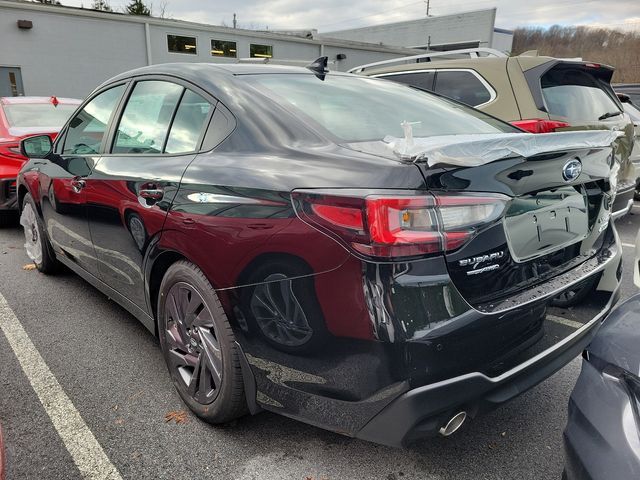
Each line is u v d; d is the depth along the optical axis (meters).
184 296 2.31
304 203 1.72
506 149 1.77
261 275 1.84
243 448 2.15
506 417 2.41
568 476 1.47
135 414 2.37
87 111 3.35
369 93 2.67
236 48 20.36
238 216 1.90
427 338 1.55
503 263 1.77
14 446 2.14
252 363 1.96
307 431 2.27
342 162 1.76
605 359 1.50
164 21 18.20
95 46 16.94
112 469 2.02
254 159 2.01
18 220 5.92
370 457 2.12
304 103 2.28
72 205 3.19
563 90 4.75
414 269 1.56
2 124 5.79
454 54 6.09
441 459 2.11
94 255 3.06
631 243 5.63
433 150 1.63
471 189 1.66
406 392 1.58
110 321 3.39
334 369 1.71
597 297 2.27
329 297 1.66
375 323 1.56
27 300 3.74
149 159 2.52
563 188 2.10
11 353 2.94
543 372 1.94
